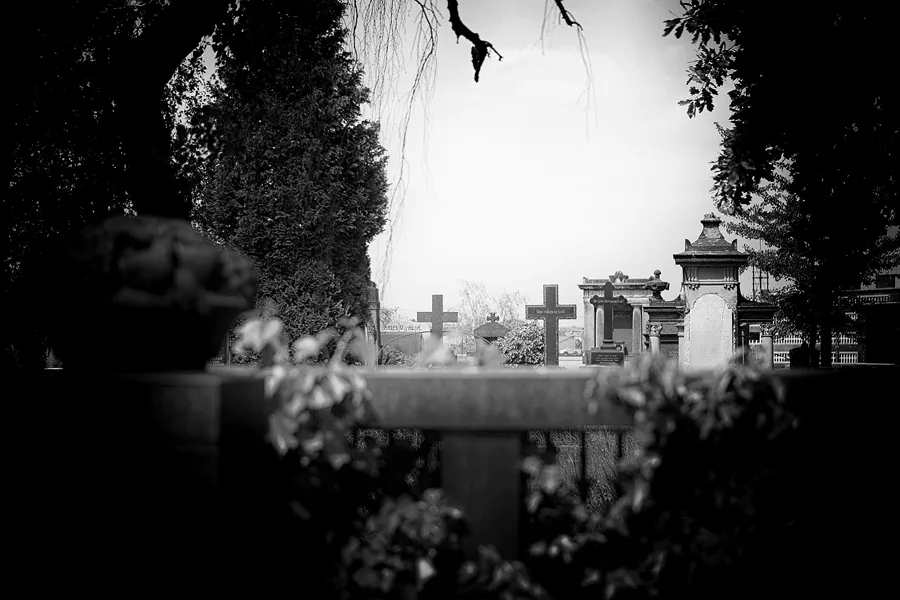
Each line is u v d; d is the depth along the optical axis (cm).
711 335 1711
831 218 809
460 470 219
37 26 709
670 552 220
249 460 204
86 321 200
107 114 759
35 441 193
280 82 907
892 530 242
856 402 232
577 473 480
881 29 596
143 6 789
